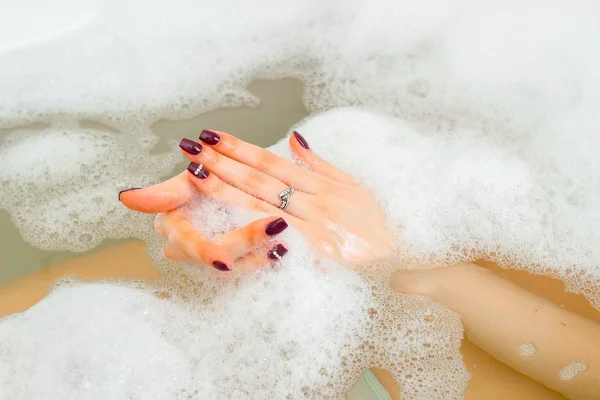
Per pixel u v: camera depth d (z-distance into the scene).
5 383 0.58
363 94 0.77
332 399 0.59
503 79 0.74
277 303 0.61
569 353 0.59
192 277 0.64
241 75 0.78
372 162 0.68
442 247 0.65
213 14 0.77
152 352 0.60
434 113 0.75
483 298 0.62
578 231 0.66
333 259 0.62
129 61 0.76
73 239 0.67
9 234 0.67
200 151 0.61
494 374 0.60
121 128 0.74
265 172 0.63
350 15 0.79
